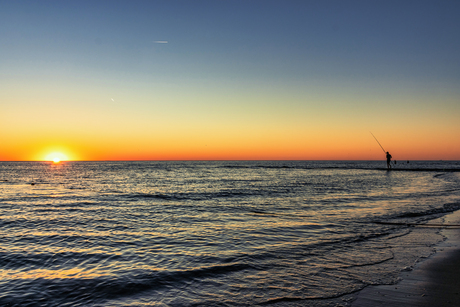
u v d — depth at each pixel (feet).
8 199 63.87
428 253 23.94
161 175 175.42
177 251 25.25
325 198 61.52
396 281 18.21
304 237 29.60
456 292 16.60
